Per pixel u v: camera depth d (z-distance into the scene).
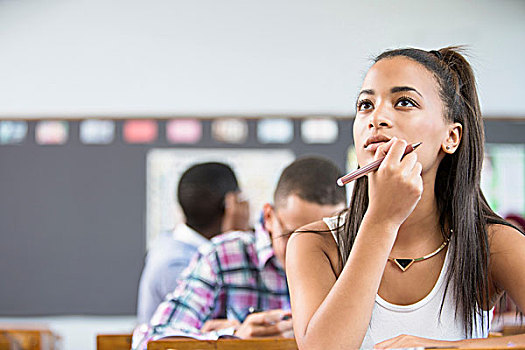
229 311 1.96
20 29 5.98
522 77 5.86
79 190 5.70
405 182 0.97
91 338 5.56
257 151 5.76
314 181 1.70
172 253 2.58
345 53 5.90
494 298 1.16
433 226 1.10
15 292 5.62
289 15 5.96
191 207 2.62
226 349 1.22
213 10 5.98
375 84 1.04
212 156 5.75
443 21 5.89
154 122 5.79
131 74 5.95
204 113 5.89
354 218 1.11
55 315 5.60
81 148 5.75
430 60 1.07
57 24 5.99
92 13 6.00
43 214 5.68
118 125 5.77
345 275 0.97
